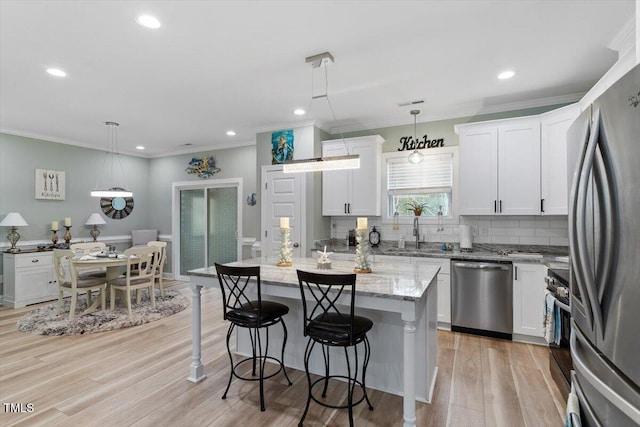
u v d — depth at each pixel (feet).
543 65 9.53
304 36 8.03
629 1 6.70
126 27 7.57
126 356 9.87
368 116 14.37
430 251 13.03
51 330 11.87
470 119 13.55
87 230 19.65
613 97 3.35
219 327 12.43
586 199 3.92
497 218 13.04
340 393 7.87
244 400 7.55
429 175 14.30
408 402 6.25
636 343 2.92
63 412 7.06
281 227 9.61
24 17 7.14
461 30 7.78
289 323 9.18
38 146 17.48
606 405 3.53
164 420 6.81
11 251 15.43
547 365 9.18
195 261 21.44
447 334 11.55
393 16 7.22
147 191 22.95
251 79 10.49
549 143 10.96
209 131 16.84
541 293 10.47
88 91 11.41
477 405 7.32
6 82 10.61
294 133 15.44
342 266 9.32
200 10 6.97
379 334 8.01
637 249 2.93
